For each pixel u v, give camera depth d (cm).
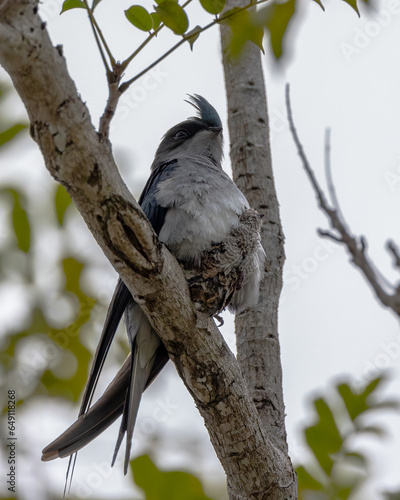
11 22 614
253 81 1138
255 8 902
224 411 827
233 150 1106
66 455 867
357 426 841
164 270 759
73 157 681
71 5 705
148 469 864
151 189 980
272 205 1066
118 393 928
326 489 827
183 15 711
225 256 905
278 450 863
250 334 984
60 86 649
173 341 814
